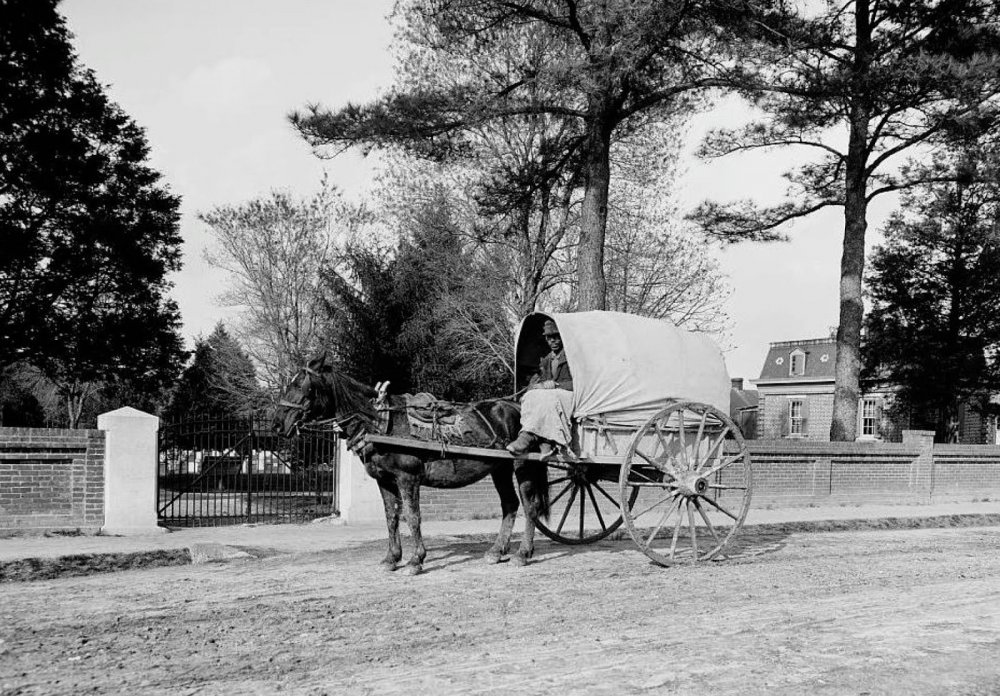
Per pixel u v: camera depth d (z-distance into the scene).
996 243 33.25
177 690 6.12
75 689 6.13
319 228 33.12
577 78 18.16
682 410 11.23
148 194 27.97
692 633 7.81
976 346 37.19
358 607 8.73
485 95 20.20
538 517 11.44
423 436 10.36
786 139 26.38
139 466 14.14
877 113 23.41
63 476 14.12
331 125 19.42
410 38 24.95
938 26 23.97
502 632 7.77
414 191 28.22
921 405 38.62
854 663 6.89
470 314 28.20
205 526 15.20
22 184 25.84
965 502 24.33
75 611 8.55
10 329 25.75
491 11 20.27
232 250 32.19
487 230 25.27
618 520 12.84
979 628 8.15
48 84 26.31
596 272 20.88
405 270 29.67
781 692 6.15
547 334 11.47
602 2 17.50
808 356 56.84
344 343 29.44
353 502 15.62
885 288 38.44
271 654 7.03
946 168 25.48
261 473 23.48
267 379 32.12
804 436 56.03
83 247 26.42
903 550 13.95
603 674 6.52
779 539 15.19
